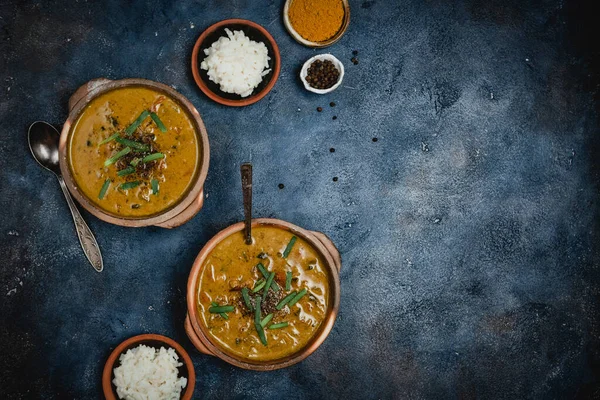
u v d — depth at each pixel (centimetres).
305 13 95
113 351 91
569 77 100
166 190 87
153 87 86
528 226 99
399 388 97
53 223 94
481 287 98
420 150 99
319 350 96
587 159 100
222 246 88
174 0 96
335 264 90
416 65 99
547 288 99
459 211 99
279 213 97
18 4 94
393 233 98
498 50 100
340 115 98
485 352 98
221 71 92
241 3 97
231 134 97
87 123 86
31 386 93
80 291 94
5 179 93
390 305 98
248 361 87
